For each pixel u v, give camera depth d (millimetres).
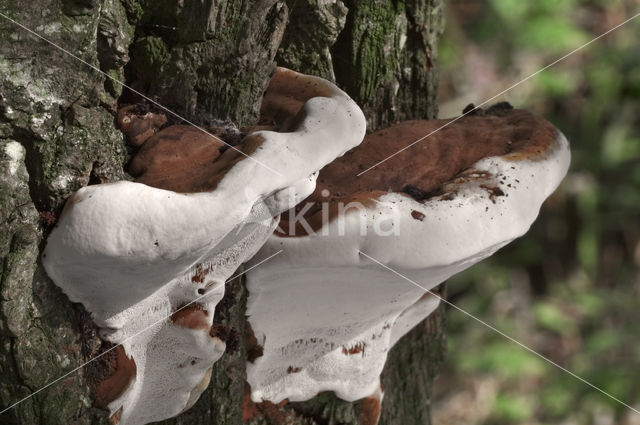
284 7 2590
